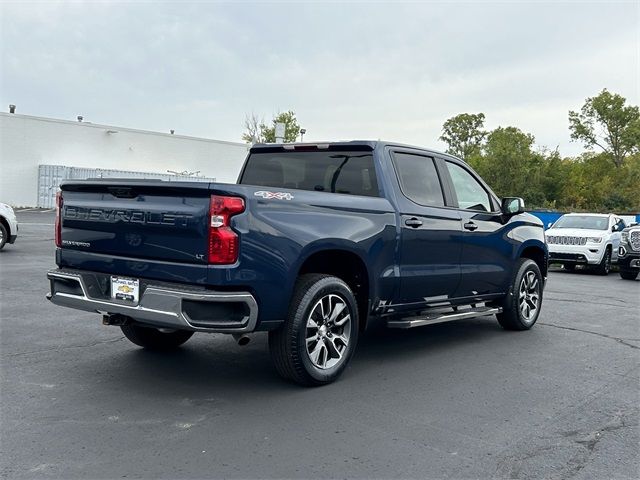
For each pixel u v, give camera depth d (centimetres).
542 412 463
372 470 352
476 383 535
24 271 1145
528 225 780
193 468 347
